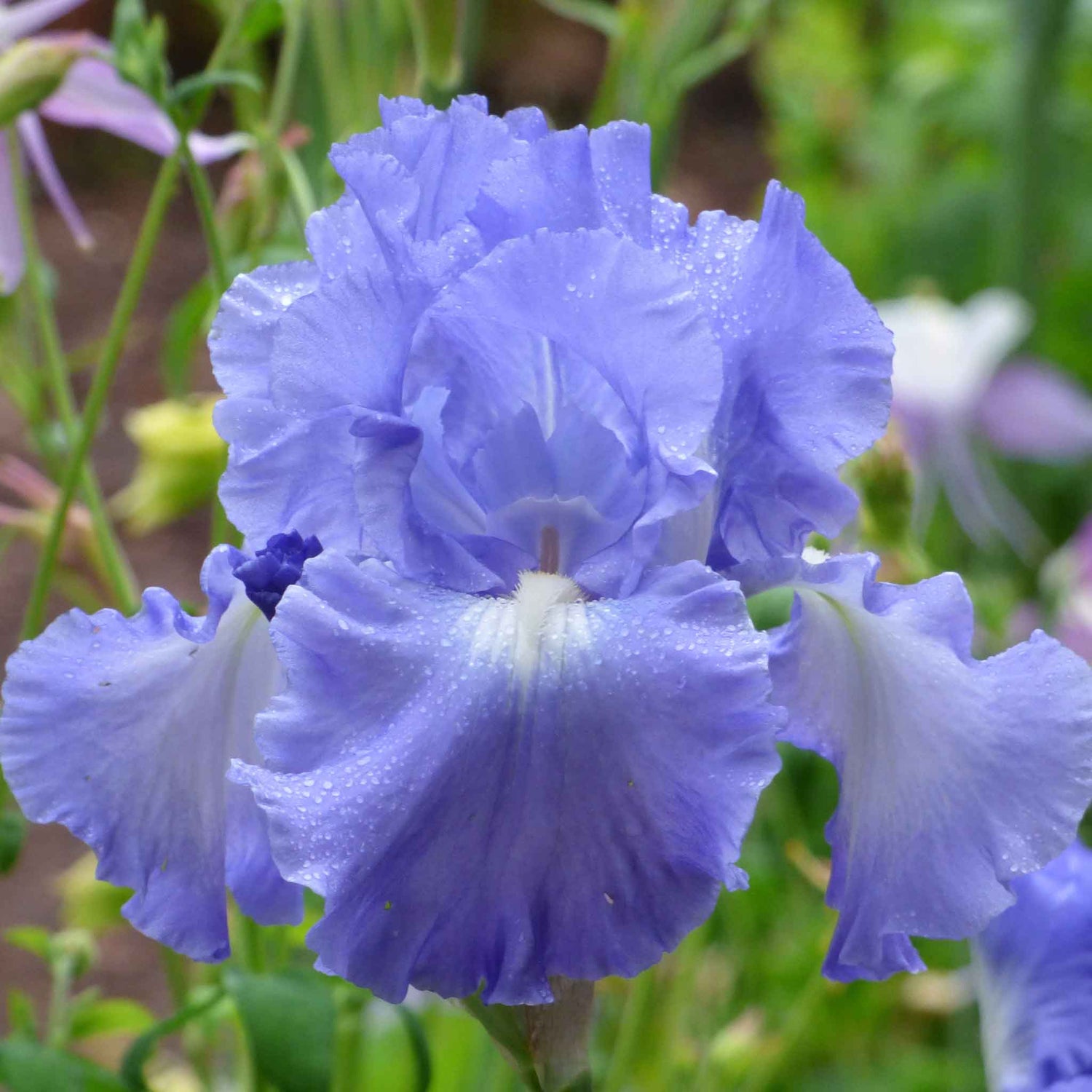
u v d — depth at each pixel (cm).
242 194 67
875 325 54
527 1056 52
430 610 51
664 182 73
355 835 49
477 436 53
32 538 72
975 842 52
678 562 53
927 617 54
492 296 52
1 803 64
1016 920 61
